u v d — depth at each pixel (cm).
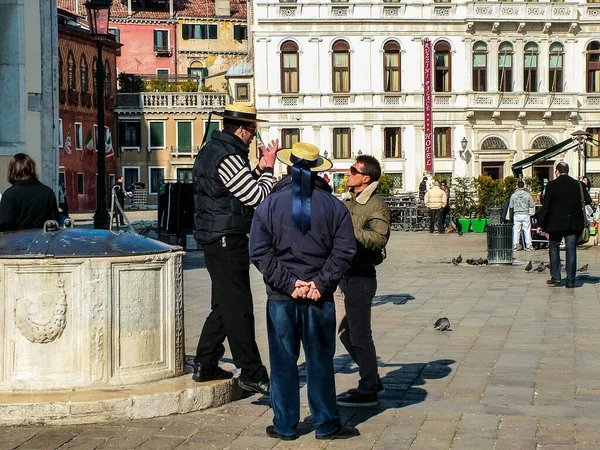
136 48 8062
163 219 2638
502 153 5944
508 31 5916
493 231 2225
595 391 830
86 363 749
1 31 1781
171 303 797
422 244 3067
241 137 786
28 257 737
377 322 1269
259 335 1139
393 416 745
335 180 5841
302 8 5784
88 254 745
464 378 888
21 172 947
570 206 1680
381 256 786
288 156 722
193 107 7081
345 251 670
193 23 8150
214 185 770
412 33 5853
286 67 5831
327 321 679
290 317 677
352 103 5844
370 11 5812
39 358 746
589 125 6006
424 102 5734
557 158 5991
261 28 5791
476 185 3828
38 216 943
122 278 761
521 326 1226
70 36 6222
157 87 7219
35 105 1884
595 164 6022
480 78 5928
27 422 708
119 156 7069
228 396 786
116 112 7012
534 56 5944
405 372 920
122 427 708
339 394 817
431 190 3766
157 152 7094
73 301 746
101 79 2445
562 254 2558
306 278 671
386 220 773
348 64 5850
